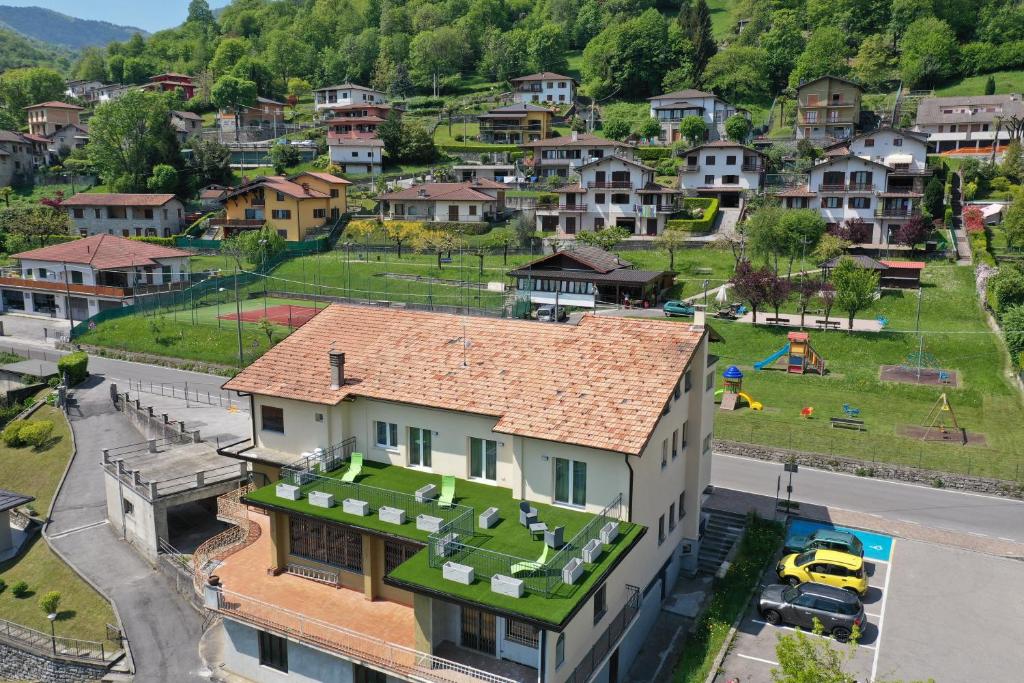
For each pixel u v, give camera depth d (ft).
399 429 111.24
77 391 219.82
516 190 394.52
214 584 98.12
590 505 97.35
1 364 242.17
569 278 257.96
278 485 103.71
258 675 100.42
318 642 91.15
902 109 476.13
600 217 345.51
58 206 420.36
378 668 87.61
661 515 108.68
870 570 122.31
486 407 103.50
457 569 83.82
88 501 158.61
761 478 155.94
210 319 262.88
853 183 311.27
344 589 102.47
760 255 285.02
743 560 124.36
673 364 105.50
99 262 290.35
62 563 135.03
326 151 505.66
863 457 159.94
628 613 96.12
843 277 224.74
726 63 549.95
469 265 314.76
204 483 135.95
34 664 114.01
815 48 543.80
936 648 102.68
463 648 90.58
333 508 100.27
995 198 339.77
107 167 470.39
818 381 199.21
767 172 390.01
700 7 595.06
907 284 254.27
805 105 454.40
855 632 83.66
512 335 117.39
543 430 97.45
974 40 554.87
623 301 260.21
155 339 253.03
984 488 148.66
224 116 610.65
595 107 571.28
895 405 185.47
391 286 293.64
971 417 177.17
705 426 122.11
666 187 353.31
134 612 118.73
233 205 389.19
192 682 102.42
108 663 107.96
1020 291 215.72
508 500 101.35
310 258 337.11
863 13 607.78
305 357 122.42
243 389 117.80
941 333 216.95
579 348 111.75
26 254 302.04
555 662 81.71
